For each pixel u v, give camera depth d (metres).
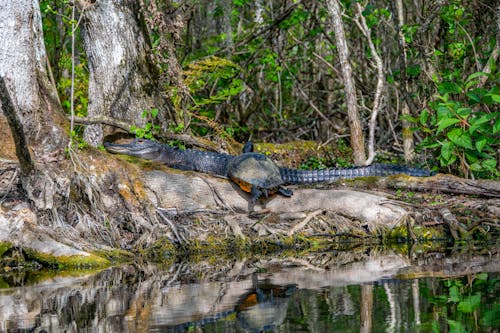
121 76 11.01
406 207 9.91
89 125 11.07
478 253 8.08
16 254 8.42
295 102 17.70
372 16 12.88
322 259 8.20
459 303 5.27
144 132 10.54
